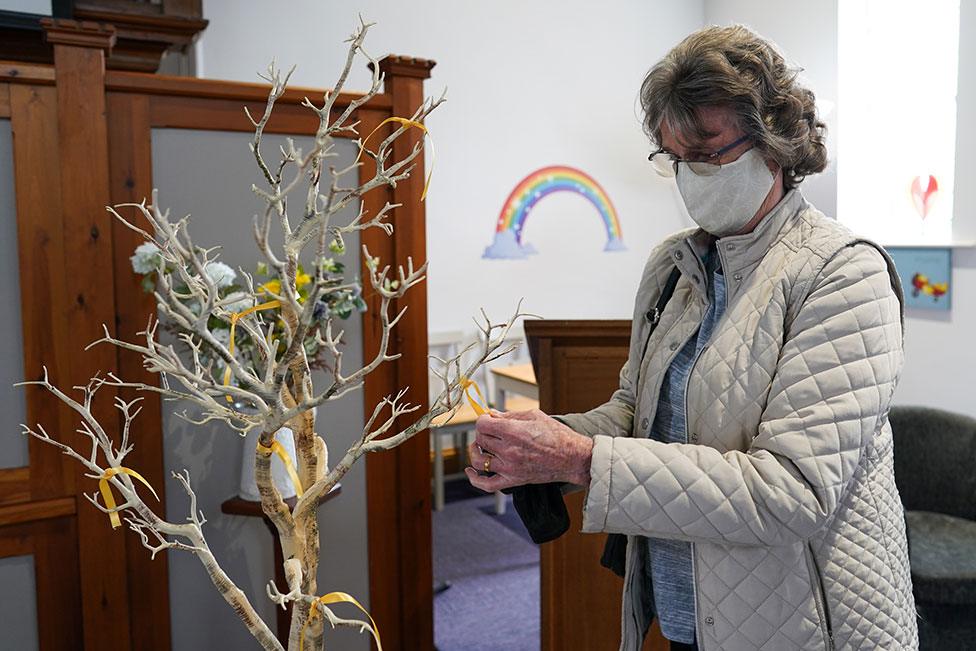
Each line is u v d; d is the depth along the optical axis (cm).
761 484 99
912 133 418
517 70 476
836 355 101
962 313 375
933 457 266
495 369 432
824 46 456
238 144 187
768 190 111
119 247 176
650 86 112
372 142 198
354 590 207
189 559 189
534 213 488
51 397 171
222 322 171
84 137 169
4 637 172
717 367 111
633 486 101
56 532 174
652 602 132
